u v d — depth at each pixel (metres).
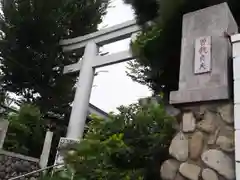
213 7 2.38
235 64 2.01
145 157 2.88
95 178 3.00
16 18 8.41
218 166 1.85
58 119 9.38
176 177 2.00
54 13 8.64
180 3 2.80
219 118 1.98
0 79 8.70
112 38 7.44
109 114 3.74
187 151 2.02
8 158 6.05
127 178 2.84
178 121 2.29
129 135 3.15
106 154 3.05
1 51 8.55
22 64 8.77
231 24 2.33
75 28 9.90
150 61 3.80
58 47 8.97
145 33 4.58
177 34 3.12
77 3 9.62
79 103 7.14
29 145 7.41
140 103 3.76
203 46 2.25
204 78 2.15
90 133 3.65
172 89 3.83
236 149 1.78
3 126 6.14
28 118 7.56
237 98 1.90
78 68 8.00
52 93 9.16
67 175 3.15
